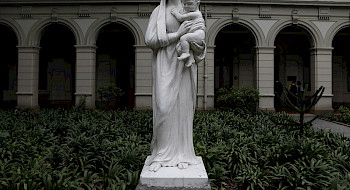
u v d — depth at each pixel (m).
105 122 9.48
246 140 6.49
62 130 7.89
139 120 9.83
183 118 3.52
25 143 6.11
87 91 16.36
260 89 16.39
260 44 16.41
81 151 5.58
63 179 4.28
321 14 16.52
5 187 4.01
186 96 3.51
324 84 16.59
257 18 16.41
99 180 4.48
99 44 21.30
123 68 21.27
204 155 5.27
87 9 16.38
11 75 21.70
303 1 16.30
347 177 4.61
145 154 5.70
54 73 21.67
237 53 21.06
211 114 12.09
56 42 21.39
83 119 9.61
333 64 22.05
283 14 16.45
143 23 16.27
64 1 16.25
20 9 16.62
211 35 16.28
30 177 4.17
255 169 5.06
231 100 13.74
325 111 16.50
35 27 16.64
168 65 3.42
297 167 4.98
